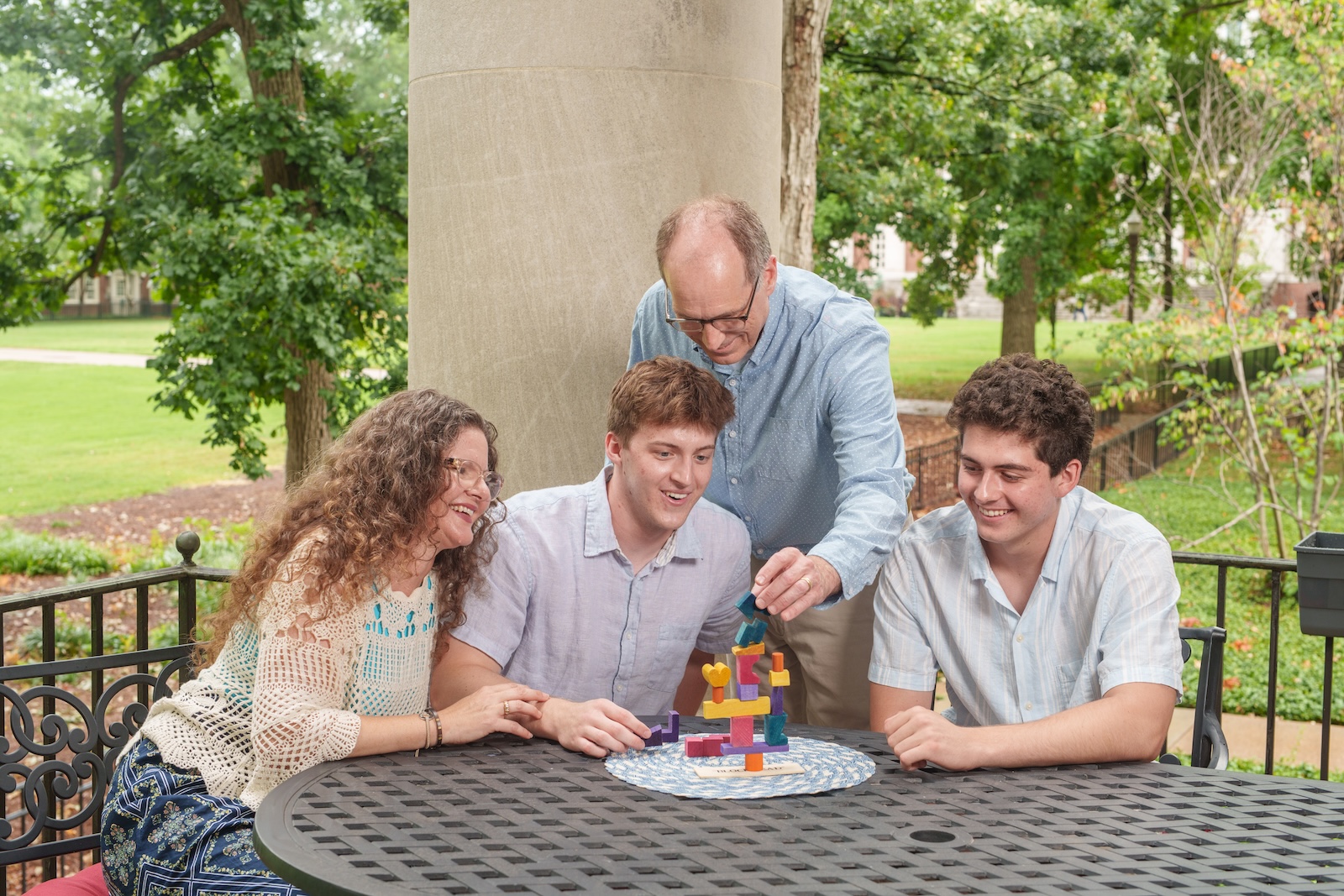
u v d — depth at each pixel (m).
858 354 2.78
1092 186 16.28
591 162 3.10
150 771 2.27
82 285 12.51
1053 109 12.34
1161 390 18.84
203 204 10.89
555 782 2.02
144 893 2.16
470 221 3.17
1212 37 15.29
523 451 3.19
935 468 14.06
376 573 2.26
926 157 13.20
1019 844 1.73
